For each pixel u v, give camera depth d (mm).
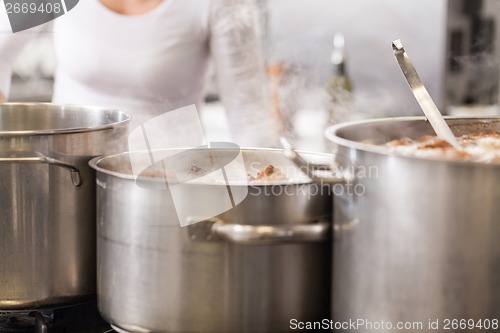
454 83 3721
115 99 2010
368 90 3969
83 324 1172
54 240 1147
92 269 1188
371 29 3938
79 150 1134
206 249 906
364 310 868
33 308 1163
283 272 920
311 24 3953
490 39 3646
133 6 1894
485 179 762
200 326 924
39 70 2816
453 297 793
